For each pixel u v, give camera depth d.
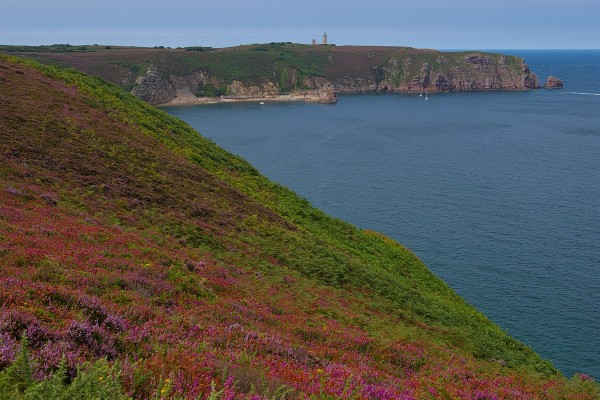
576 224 72.12
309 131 157.88
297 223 39.44
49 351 7.24
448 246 64.81
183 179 33.78
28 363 6.22
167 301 13.88
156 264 17.58
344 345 15.54
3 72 38.72
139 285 14.48
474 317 36.78
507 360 24.02
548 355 42.06
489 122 178.12
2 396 5.58
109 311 10.94
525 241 66.00
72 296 10.52
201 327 11.73
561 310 49.00
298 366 10.64
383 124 175.25
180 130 49.84
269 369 9.41
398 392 10.45
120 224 22.78
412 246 64.81
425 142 139.38
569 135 149.12
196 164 40.59
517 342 30.50
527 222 73.19
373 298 26.53
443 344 22.00
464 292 52.75
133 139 37.06
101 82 53.22
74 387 5.88
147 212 25.58
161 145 40.09
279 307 18.50
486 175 101.62
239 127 165.62
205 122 178.62
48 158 26.62
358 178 98.69
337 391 8.86
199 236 25.20
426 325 24.73
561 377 25.33
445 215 76.88
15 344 7.20
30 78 40.16
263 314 16.25
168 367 7.74
